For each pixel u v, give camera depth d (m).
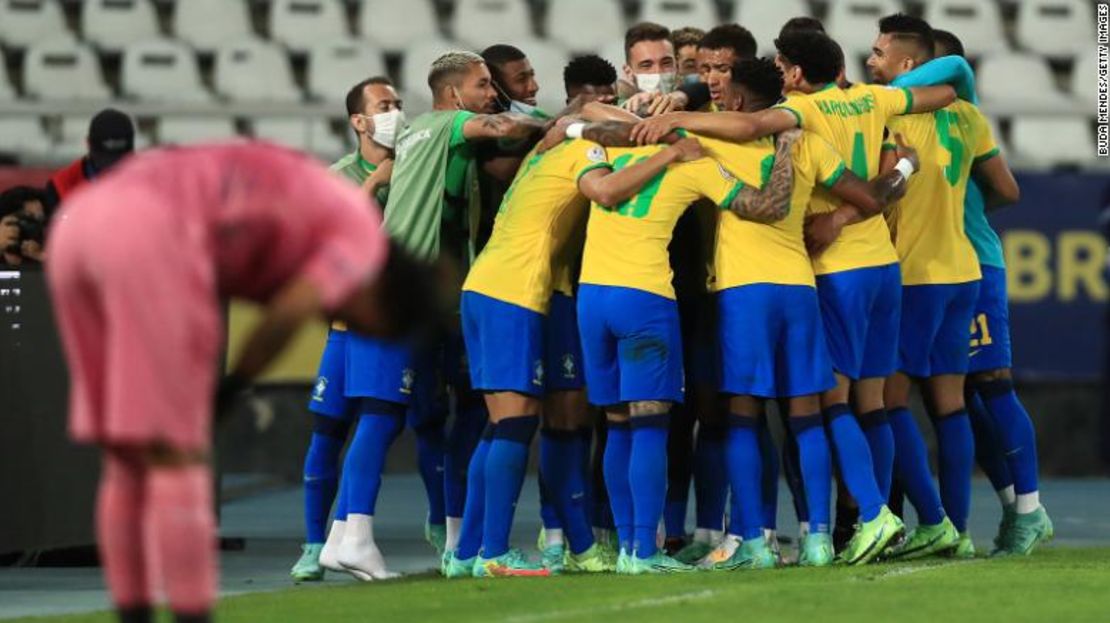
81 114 47.28
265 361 13.23
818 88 25.72
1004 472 27.78
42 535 27.12
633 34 28.11
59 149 50.22
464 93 25.67
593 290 24.09
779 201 24.11
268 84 53.72
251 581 25.38
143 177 13.38
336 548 24.62
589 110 24.67
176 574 13.20
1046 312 46.41
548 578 23.52
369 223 13.62
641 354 23.91
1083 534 32.22
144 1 55.50
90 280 13.16
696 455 26.45
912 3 55.78
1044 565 24.50
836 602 19.55
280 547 31.92
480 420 26.44
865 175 25.58
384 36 55.50
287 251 13.66
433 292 13.77
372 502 24.53
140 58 53.78
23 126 50.59
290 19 55.62
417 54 54.12
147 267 12.90
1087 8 55.88
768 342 24.56
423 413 27.12
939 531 26.14
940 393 26.95
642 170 23.75
